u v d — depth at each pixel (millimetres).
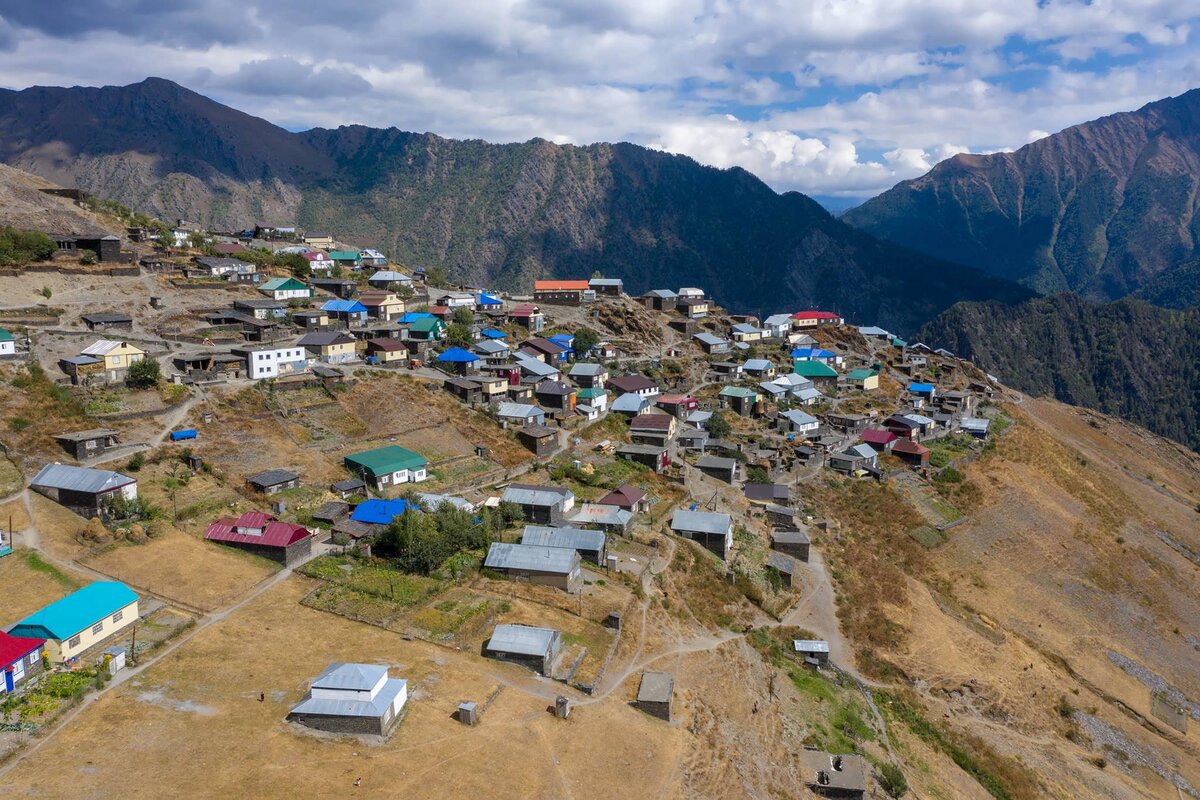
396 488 100062
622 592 81688
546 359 161875
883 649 93688
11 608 65000
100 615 63000
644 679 68562
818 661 86500
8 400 96125
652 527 99875
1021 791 76875
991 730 85875
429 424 119375
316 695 56969
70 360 107875
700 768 60844
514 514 93125
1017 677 95938
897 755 75312
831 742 73438
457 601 75562
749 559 101375
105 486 82188
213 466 96625
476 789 52594
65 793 47562
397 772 52781
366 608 72562
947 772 76062
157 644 63781
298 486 97000
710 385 173125
